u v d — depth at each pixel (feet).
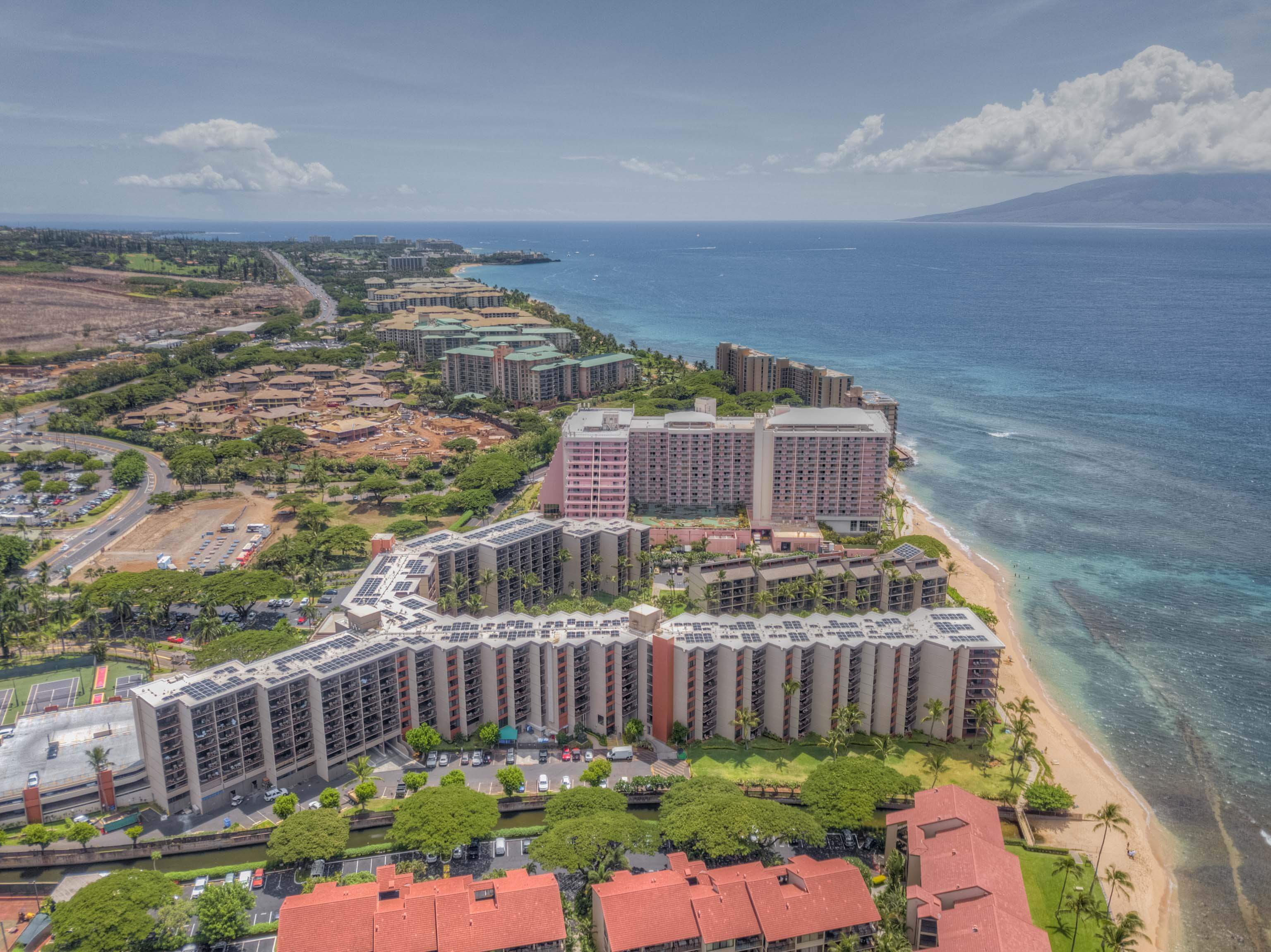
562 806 593.01
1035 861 597.52
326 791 631.56
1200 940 546.67
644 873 556.51
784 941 482.28
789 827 559.38
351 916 479.41
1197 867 609.42
